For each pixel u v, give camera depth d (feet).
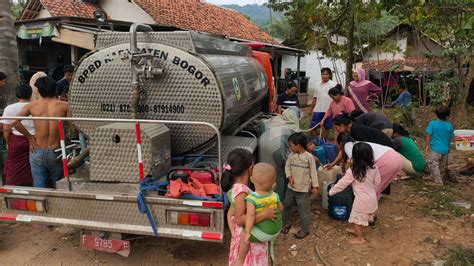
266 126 18.21
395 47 49.57
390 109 49.55
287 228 15.61
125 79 13.34
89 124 14.01
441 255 13.75
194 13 57.88
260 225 9.78
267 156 16.01
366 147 14.37
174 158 13.51
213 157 13.69
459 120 34.71
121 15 49.98
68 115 14.70
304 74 83.15
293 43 65.41
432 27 34.73
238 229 10.18
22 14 48.91
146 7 46.93
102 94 13.64
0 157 17.54
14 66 21.77
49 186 15.44
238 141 15.20
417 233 15.58
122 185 12.00
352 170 14.60
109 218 11.98
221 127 12.99
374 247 14.49
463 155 28.43
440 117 21.31
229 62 15.05
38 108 14.44
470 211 17.71
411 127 38.91
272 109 24.59
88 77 13.61
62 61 47.37
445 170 22.11
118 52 13.23
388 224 16.46
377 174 14.69
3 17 21.07
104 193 11.91
